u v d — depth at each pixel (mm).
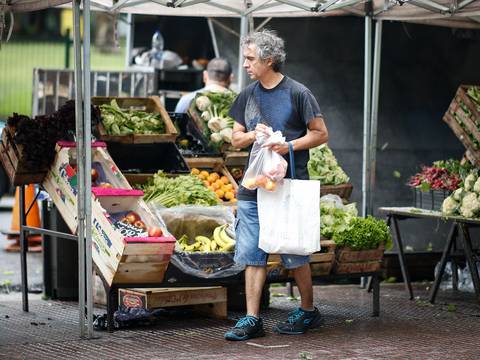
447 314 16734
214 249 15148
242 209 14047
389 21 21781
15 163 15656
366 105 18938
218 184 17516
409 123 21984
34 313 16266
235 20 23344
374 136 19047
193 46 28656
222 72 20656
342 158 21781
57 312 16391
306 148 13953
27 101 44250
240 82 21203
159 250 14070
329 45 21859
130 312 15234
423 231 21391
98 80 25281
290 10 19047
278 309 17172
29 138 15398
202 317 16062
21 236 16375
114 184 15531
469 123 18422
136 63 27281
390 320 16016
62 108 15773
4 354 12758
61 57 44625
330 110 21828
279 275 15531
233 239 15188
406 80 21984
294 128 14109
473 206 17016
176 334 14438
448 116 18953
